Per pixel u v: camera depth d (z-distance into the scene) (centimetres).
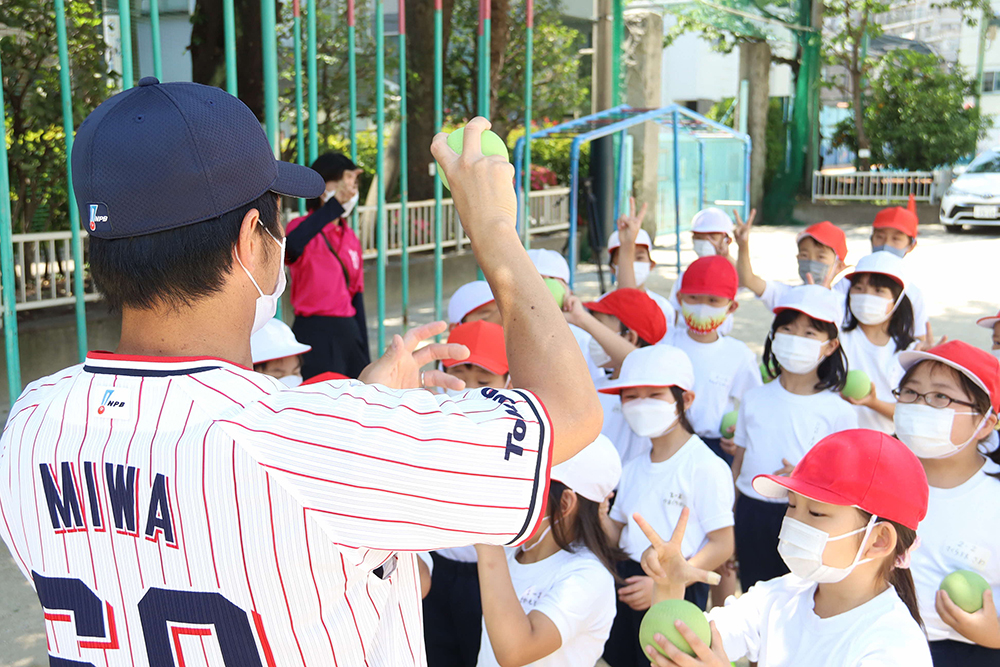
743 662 348
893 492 197
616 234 588
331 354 553
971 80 2092
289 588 103
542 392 115
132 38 827
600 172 1289
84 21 729
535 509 106
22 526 115
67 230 781
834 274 570
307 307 549
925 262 1330
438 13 573
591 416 116
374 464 103
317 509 102
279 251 121
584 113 1370
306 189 123
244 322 118
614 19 1338
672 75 2466
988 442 303
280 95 1040
